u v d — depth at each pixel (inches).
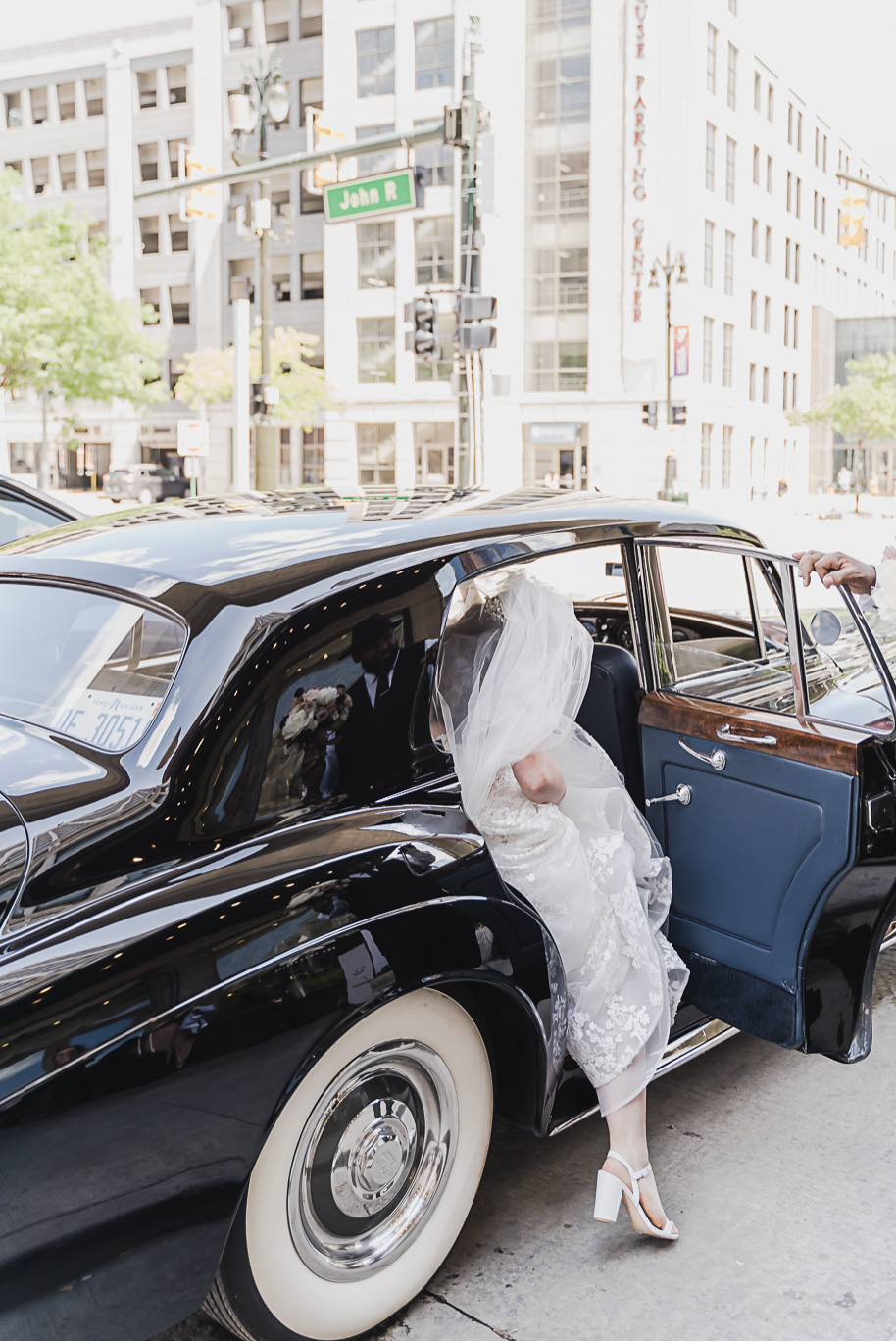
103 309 1294.3
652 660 110.7
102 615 84.8
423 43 1509.6
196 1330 84.0
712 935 105.2
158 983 64.9
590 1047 92.0
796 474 2161.7
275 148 1713.8
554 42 1499.8
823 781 94.3
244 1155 68.3
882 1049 128.6
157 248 1876.2
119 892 67.8
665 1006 94.5
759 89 1765.5
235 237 1770.4
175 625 78.8
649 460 1534.2
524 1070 88.7
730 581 121.3
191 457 744.3
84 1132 62.3
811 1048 99.0
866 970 100.5
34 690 83.0
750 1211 98.8
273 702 75.8
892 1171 105.0
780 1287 89.2
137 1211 65.1
